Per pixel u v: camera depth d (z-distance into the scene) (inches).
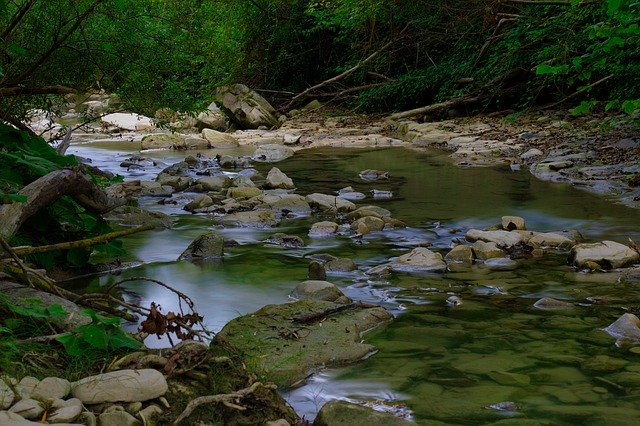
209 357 141.1
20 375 126.0
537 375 146.9
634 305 187.3
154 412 122.8
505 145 478.6
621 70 429.7
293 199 321.4
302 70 861.8
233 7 798.5
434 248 251.9
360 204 330.0
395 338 168.1
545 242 248.8
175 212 317.1
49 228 213.8
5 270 165.6
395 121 656.4
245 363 146.9
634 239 252.7
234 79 827.4
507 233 254.4
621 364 151.4
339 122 694.5
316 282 196.7
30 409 112.9
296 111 771.4
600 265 221.9
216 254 239.3
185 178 383.2
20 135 215.8
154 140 564.1
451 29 706.2
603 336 167.2
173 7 301.9
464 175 396.8
